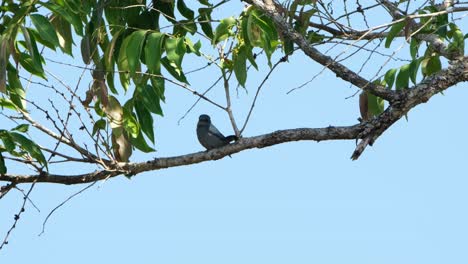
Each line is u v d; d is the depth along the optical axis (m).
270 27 10.24
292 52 10.35
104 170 10.97
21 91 10.98
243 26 10.43
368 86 9.93
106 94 11.21
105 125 11.18
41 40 11.27
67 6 10.45
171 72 11.35
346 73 10.03
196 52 10.37
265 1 10.66
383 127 9.84
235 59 10.59
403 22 10.09
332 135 10.04
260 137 10.46
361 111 11.15
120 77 11.42
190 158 10.83
